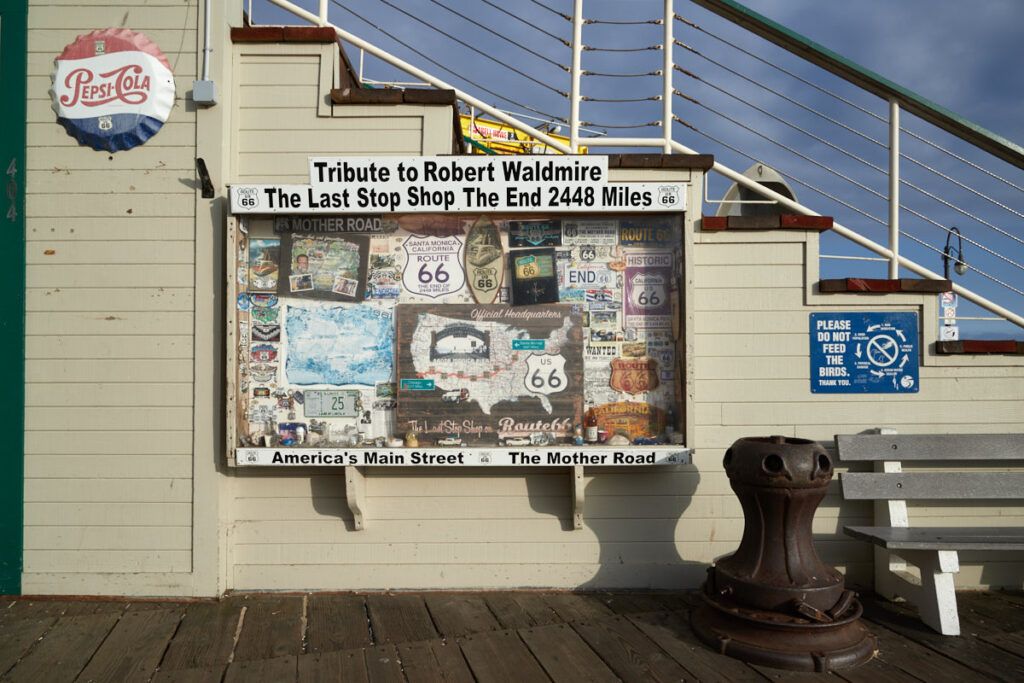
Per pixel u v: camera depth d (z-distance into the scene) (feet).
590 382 13.85
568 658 10.84
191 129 13.65
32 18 13.76
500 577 13.83
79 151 13.66
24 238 13.60
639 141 15.74
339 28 15.85
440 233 13.85
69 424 13.48
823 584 11.09
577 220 13.84
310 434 13.69
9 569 13.43
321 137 14.03
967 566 14.30
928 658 10.94
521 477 13.91
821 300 14.25
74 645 11.36
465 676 10.25
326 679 10.17
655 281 13.89
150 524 13.42
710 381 14.20
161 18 13.71
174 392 13.50
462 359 13.69
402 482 13.88
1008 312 15.21
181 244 13.58
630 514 13.99
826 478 11.32
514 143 21.20
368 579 13.76
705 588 12.09
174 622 12.30
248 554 13.78
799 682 10.07
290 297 13.76
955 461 14.46
